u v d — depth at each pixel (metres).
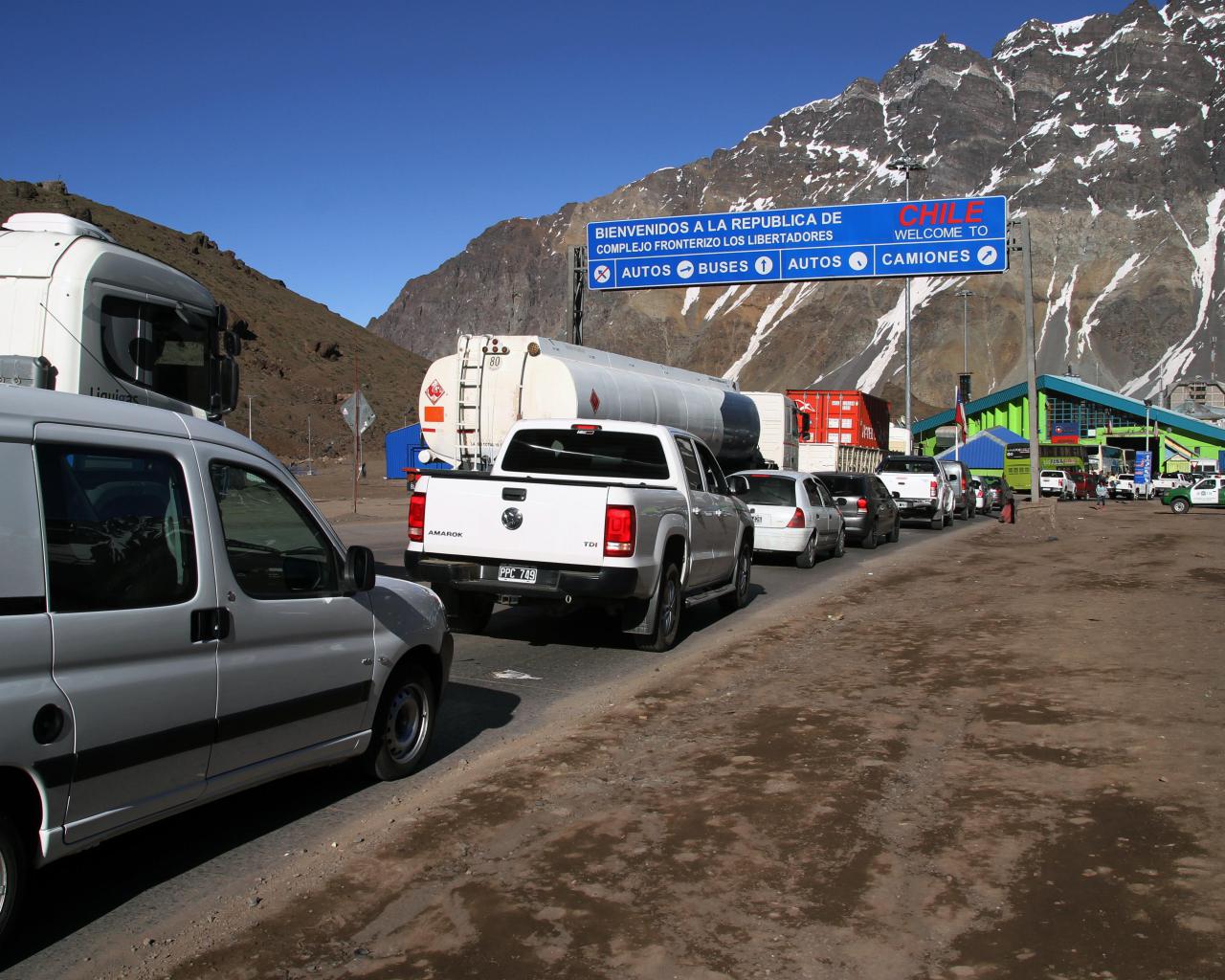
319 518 5.10
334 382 94.62
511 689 8.09
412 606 5.74
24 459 3.66
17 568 3.57
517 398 17.33
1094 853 4.45
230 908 4.09
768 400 27.14
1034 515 31.83
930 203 28.70
